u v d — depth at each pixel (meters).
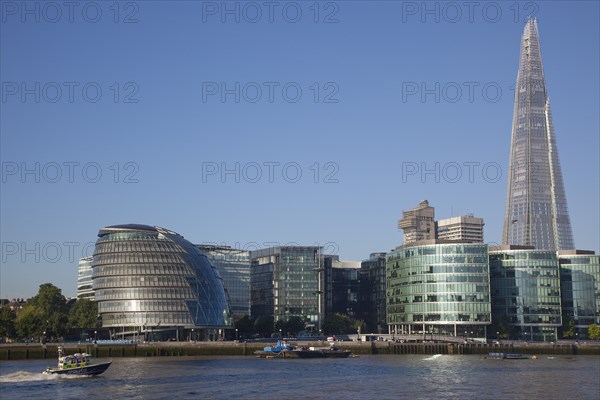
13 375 177.38
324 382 168.75
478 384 166.00
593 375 187.12
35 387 155.38
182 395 144.38
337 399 140.88
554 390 155.50
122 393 146.38
